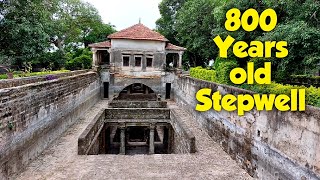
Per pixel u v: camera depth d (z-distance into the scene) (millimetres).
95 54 31344
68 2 46000
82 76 21641
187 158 12242
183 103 25562
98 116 17719
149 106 23984
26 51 19859
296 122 7812
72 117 18406
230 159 12328
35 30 19797
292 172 7973
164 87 31766
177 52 32375
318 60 10195
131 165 11180
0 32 18938
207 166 11336
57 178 9719
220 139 14172
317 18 10242
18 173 10008
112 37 30141
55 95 14570
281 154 8531
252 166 10430
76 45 50375
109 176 10008
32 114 11367
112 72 30906
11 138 9453
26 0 19359
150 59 31344
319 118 6871
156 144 24156
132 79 31156
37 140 11938
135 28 32250
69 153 12477
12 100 9539
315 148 7020
